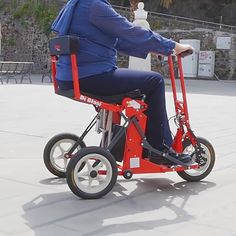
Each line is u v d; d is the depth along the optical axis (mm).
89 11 6309
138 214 5938
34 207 6102
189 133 7133
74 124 12828
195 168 7129
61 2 43531
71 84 6484
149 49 6570
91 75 6406
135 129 6621
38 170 7914
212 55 38375
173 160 6836
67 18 6441
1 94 21109
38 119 13711
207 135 11594
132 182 7340
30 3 44375
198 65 38750
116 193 6754
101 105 6512
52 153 7320
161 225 5590
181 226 5570
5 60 45844
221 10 48781
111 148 6574
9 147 9797
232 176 7777
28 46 44562
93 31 6398
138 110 6613
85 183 6781
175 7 48938
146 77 6578
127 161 6633
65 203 6266
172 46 6672
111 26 6328
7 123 12938
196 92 25188
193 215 5941
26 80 32250
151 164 6738
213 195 6750
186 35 40719
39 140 10586
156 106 6707
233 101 20391
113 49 6605
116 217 5812
